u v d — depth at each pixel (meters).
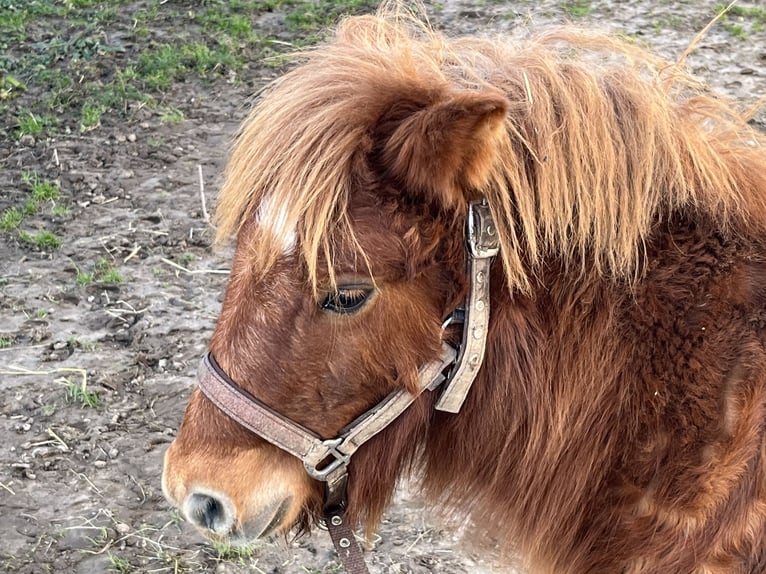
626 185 0.89
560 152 0.89
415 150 0.83
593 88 0.90
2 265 2.08
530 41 1.00
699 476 0.89
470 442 0.99
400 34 0.98
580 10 3.55
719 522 0.89
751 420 0.88
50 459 1.56
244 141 0.92
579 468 0.96
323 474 0.95
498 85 0.92
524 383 0.94
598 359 0.93
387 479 0.99
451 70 0.94
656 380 0.91
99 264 2.08
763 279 0.89
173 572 1.39
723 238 0.90
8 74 2.93
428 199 0.86
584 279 0.92
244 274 0.89
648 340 0.91
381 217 0.86
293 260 0.86
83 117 2.72
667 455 0.91
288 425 0.91
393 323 0.88
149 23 3.33
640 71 1.01
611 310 0.92
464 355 0.91
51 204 2.33
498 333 0.93
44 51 3.08
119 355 1.81
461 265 0.89
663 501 0.91
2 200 2.32
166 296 1.99
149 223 2.27
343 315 0.87
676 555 0.91
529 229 0.88
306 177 0.85
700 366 0.89
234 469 0.93
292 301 0.87
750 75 3.09
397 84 0.87
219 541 0.96
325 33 3.11
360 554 1.01
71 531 1.44
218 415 0.93
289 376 0.89
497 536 1.07
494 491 1.01
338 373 0.89
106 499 1.50
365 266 0.85
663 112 0.91
